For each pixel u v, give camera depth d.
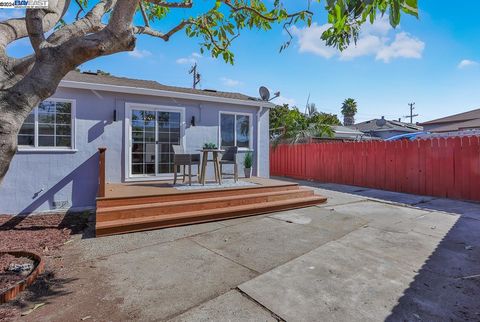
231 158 8.10
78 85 6.70
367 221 5.64
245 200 6.48
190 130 8.55
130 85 8.32
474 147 7.60
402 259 3.67
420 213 6.34
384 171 9.92
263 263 3.53
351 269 3.35
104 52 2.30
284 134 15.52
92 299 2.63
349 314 2.41
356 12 1.91
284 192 7.23
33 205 6.39
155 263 3.51
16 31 2.51
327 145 12.20
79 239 4.47
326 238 4.55
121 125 7.42
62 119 6.75
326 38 3.17
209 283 2.98
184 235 4.73
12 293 2.63
